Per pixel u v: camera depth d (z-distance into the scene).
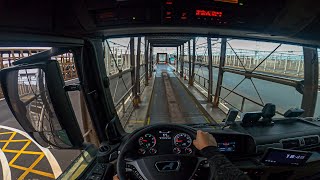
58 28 1.52
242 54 12.53
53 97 1.60
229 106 10.53
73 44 1.97
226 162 1.06
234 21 1.86
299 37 2.38
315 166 2.28
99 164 2.07
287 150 1.93
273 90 10.56
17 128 9.02
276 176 2.34
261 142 2.27
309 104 4.28
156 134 1.89
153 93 16.06
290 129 2.57
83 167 2.04
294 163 2.09
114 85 8.73
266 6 1.73
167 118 9.35
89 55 2.30
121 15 1.70
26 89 1.67
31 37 1.34
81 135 2.02
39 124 1.78
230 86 14.52
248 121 2.64
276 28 2.06
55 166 5.84
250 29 2.07
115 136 2.37
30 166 5.86
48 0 1.27
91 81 2.41
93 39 2.26
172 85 20.67
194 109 11.02
